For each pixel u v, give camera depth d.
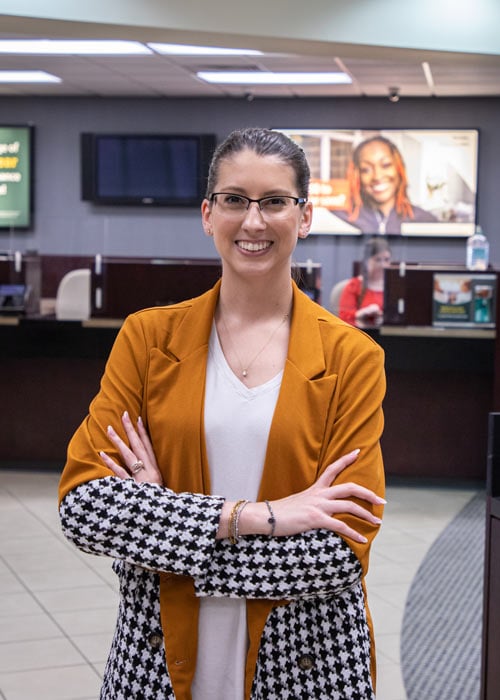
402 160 11.96
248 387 1.47
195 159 12.19
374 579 4.72
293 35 6.10
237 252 1.47
